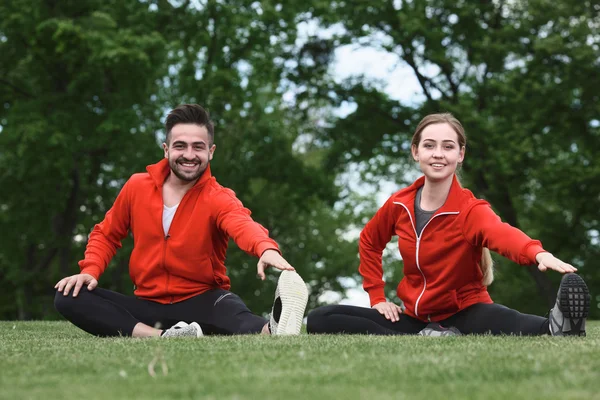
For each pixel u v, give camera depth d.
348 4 25.11
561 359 3.40
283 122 29.62
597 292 27.98
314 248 36.06
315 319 5.93
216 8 24.30
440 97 25.70
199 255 5.94
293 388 2.71
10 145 22.30
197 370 3.19
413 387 2.74
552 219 27.94
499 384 2.78
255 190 32.12
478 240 5.59
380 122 25.77
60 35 20.59
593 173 24.45
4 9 21.58
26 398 2.56
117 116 21.81
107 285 28.84
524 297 30.52
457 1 24.17
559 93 23.09
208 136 6.00
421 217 5.84
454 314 5.81
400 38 24.05
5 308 30.98
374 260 6.37
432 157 5.72
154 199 6.00
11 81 23.81
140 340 4.67
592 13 24.20
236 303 5.93
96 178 25.44
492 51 23.48
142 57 20.66
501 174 23.88
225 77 24.16
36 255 29.45
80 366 3.35
